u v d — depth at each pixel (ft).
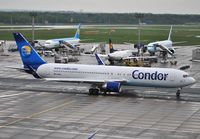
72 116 239.30
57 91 316.81
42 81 363.56
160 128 216.54
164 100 287.69
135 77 301.02
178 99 291.79
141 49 604.90
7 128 213.46
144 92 314.55
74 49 623.77
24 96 296.10
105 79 305.32
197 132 209.97
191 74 417.90
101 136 201.26
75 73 311.68
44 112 248.32
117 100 285.23
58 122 225.97
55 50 645.10
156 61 520.83
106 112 249.75
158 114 246.47
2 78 379.14
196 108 264.11
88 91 317.83
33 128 214.07
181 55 620.49
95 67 309.83
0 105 266.36
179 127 218.79
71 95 301.43
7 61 512.63
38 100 282.97
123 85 306.96
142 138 198.49
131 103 276.00
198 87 342.44
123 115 242.99
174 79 293.43
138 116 241.14
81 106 265.34
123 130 211.82
